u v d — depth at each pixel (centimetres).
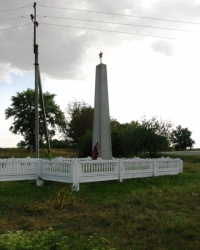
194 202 1345
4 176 1653
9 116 6019
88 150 3806
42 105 2836
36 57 2508
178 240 882
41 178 1745
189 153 4253
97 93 2234
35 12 2516
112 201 1368
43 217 1162
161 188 1705
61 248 761
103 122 2203
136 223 1041
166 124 3578
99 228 1016
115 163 1761
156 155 3803
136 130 3550
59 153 5088
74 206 1309
